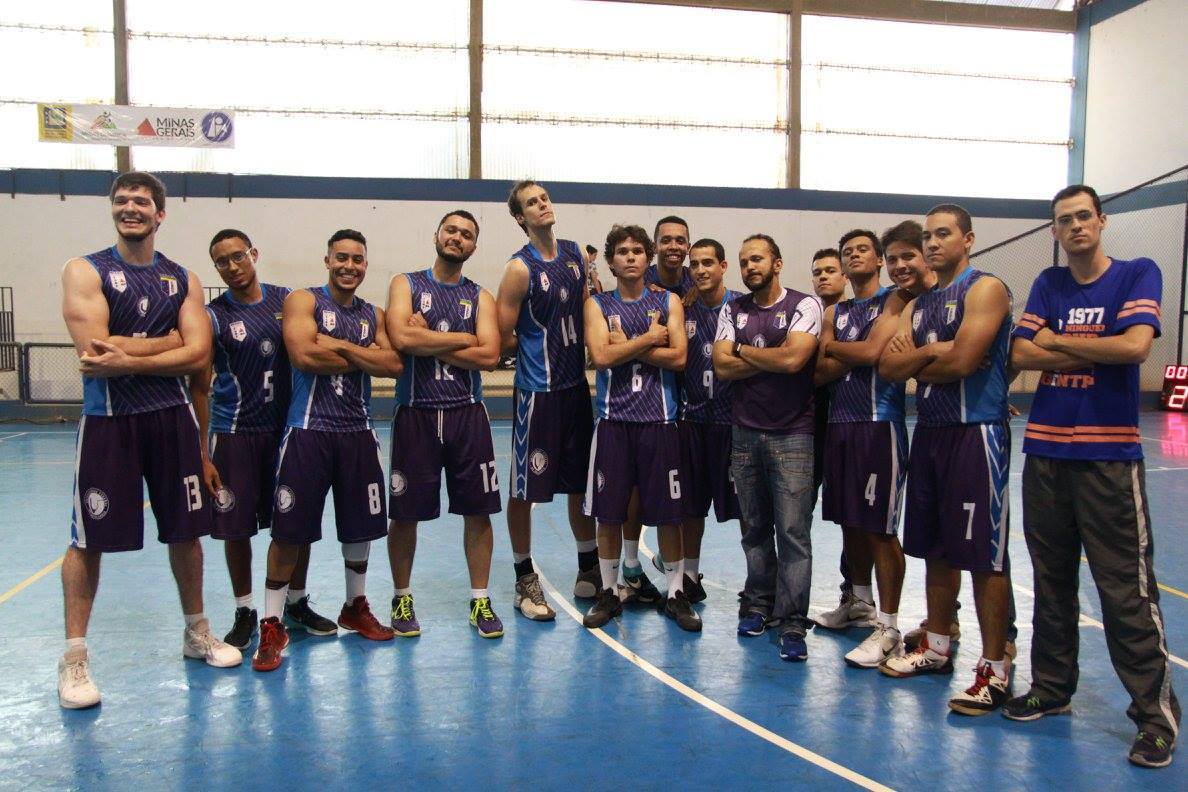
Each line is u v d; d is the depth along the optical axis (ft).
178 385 11.88
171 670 12.29
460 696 11.44
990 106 57.00
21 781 9.15
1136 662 9.95
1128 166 53.88
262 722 10.62
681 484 14.60
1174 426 43.34
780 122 54.29
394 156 50.70
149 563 17.66
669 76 53.11
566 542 20.17
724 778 9.28
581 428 15.37
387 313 13.76
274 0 49.16
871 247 13.83
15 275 46.80
